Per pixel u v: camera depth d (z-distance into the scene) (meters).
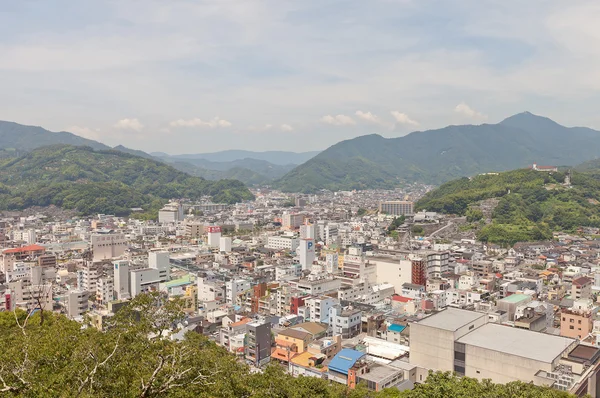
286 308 178.88
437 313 133.12
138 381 53.00
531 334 121.69
